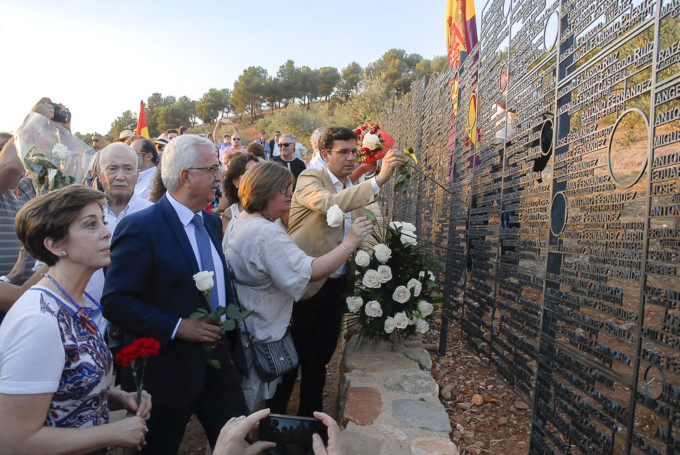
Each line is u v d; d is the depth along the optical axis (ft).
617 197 6.27
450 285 14.51
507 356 10.39
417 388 10.41
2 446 4.67
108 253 5.62
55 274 5.47
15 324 4.86
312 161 23.89
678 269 5.07
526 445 8.76
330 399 13.47
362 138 12.78
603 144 6.61
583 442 6.88
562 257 7.81
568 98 7.97
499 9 11.32
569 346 7.40
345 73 291.79
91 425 5.40
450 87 15.74
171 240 7.02
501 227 10.73
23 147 9.34
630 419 5.81
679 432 8.05
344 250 8.26
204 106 339.16
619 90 6.56
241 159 12.76
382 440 8.27
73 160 10.26
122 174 10.37
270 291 8.55
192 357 7.00
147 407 6.18
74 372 5.17
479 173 12.37
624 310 6.02
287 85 326.44
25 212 5.35
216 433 7.63
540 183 9.06
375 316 11.71
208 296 6.98
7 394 4.67
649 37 6.61
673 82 5.15
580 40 7.41
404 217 24.73
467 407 10.13
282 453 5.41
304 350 10.94
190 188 7.26
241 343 8.11
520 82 9.87
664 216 5.31
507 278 10.22
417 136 21.90
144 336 6.69
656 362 5.38
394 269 12.36
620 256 6.16
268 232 8.27
